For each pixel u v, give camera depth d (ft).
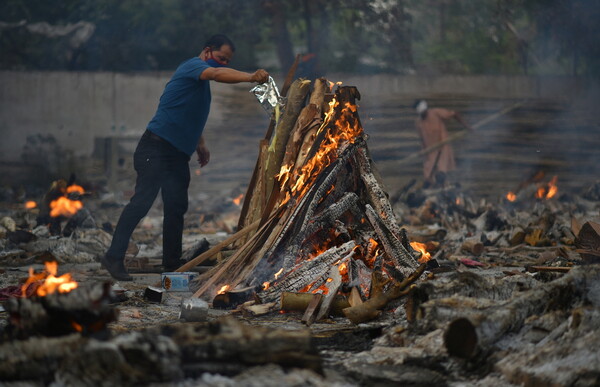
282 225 48.34
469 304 33.19
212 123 161.99
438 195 117.19
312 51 172.86
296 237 47.16
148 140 59.52
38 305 28.96
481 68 192.44
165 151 59.31
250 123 162.09
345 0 181.06
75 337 27.37
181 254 61.87
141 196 58.90
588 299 33.35
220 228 107.34
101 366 25.53
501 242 79.61
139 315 41.75
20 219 102.42
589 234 57.36
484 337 29.25
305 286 43.78
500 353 29.66
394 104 164.76
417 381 28.86
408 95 165.99
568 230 79.82
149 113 167.84
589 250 56.80
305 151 50.67
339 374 29.55
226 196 149.38
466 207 111.14
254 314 41.65
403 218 106.83
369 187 50.03
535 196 133.59
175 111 59.26
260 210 54.34
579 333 28.91
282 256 47.52
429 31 196.95
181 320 40.63
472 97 167.84
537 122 166.81
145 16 184.85
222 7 183.21
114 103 167.02
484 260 66.39
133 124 167.84
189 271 56.44
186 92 59.31
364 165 50.80
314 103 52.65
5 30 182.39
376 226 47.67
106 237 77.56
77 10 186.29
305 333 28.40
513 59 192.13
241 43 184.55
